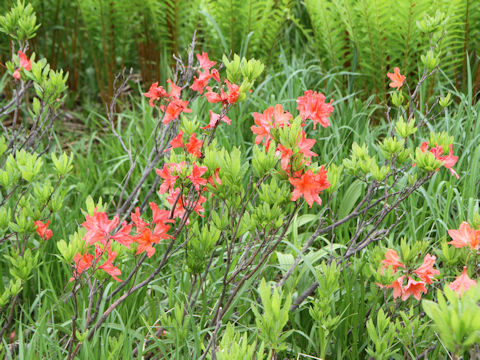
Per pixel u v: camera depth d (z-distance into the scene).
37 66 2.46
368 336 2.10
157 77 4.56
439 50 3.57
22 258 2.02
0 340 2.12
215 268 2.35
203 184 1.86
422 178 2.12
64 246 1.75
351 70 4.11
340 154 3.07
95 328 1.96
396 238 2.78
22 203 2.17
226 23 4.14
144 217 2.83
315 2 3.91
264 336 1.53
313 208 2.96
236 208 1.92
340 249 2.60
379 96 3.89
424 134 3.25
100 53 4.83
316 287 2.25
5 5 4.23
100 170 3.54
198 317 2.27
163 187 1.90
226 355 1.35
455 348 1.19
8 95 4.39
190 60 2.59
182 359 2.01
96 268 1.84
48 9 4.77
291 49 4.73
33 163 2.07
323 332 1.95
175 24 4.25
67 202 3.15
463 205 2.62
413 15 3.48
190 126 2.23
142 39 4.51
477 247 1.84
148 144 3.40
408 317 1.87
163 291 2.29
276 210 1.85
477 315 1.14
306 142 1.82
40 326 1.95
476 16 3.69
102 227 1.73
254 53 4.28
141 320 2.28
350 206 2.78
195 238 2.01
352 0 3.87
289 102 3.48
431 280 1.89
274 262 2.49
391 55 3.81
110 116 2.78
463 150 3.01
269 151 1.78
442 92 3.58
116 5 4.26
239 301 2.32
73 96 4.79
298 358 1.95
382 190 2.84
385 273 1.93
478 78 3.75
